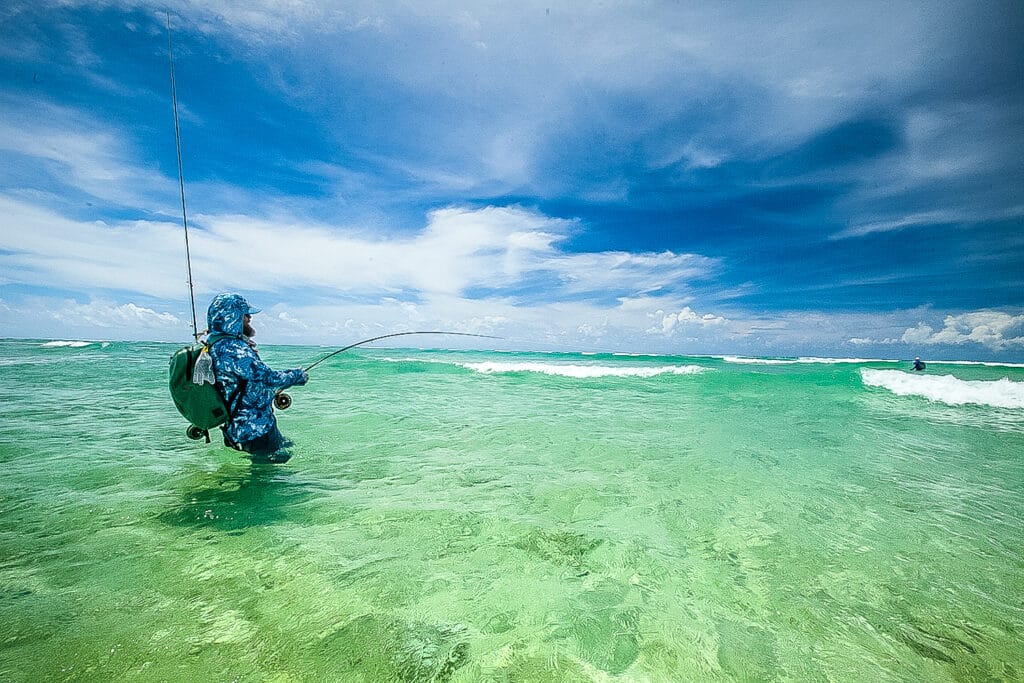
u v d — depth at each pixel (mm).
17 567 2604
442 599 2420
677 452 5801
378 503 3789
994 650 2115
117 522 3258
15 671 1795
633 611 2367
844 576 2777
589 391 12586
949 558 3021
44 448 5277
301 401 9852
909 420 8500
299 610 2271
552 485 4398
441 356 36094
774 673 1938
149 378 13156
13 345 39062
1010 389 11031
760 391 12758
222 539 3035
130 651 1938
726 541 3240
